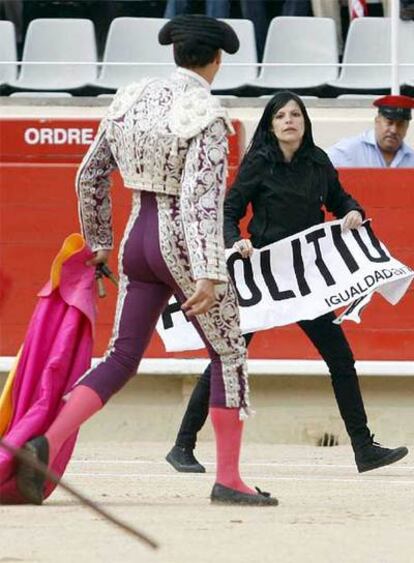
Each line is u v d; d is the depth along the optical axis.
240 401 15.12
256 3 28.92
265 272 19.64
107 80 28.66
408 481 18.56
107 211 15.38
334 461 21.53
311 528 13.41
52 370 15.09
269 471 19.81
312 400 24.45
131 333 14.85
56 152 24.44
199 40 14.52
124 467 20.12
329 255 19.72
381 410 24.45
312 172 19.45
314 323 19.50
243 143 25.02
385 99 23.88
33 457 14.40
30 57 28.92
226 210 19.25
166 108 14.32
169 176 14.30
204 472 19.28
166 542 12.41
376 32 28.55
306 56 28.58
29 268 24.05
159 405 24.38
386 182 23.83
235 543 12.41
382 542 12.62
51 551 11.84
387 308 24.03
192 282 14.45
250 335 19.89
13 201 24.03
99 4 29.70
